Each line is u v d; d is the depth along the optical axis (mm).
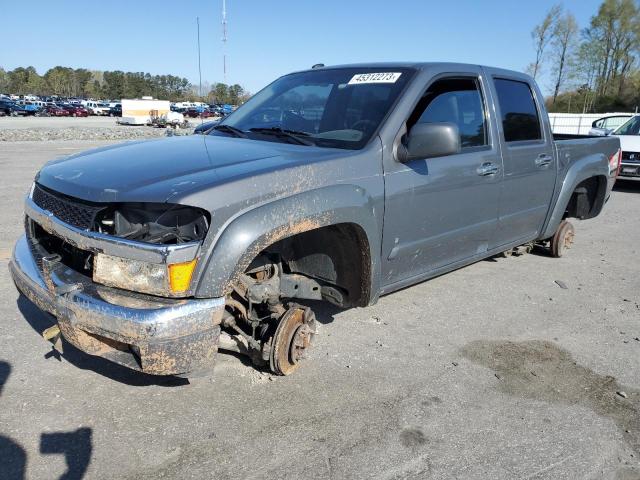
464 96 4254
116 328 2543
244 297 3062
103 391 3189
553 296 5145
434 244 4016
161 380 3328
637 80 51125
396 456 2725
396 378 3484
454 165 3986
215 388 3258
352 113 3762
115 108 70812
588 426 3064
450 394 3328
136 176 2811
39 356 3547
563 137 6879
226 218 2629
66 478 2486
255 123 4137
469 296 5047
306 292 3488
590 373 3678
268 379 3381
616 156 6504
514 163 4668
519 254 6074
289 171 2938
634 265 6312
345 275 3512
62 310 2701
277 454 2699
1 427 2824
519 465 2705
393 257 3678
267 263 3139
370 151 3404
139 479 2500
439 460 2713
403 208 3607
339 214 3098
